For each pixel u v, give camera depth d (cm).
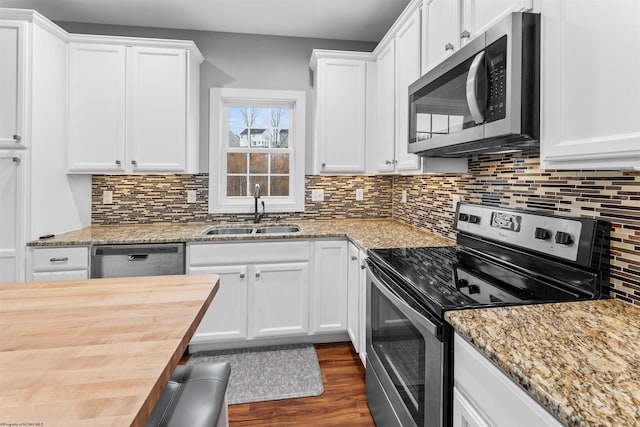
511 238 141
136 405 54
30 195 212
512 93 105
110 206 280
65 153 243
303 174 306
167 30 287
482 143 129
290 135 314
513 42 104
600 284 108
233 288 239
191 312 92
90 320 86
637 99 73
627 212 103
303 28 287
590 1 83
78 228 261
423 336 109
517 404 70
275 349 250
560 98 93
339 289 252
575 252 111
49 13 261
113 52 246
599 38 81
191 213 291
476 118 118
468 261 158
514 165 156
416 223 266
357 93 274
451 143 139
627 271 104
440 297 110
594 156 83
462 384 92
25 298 102
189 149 260
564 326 87
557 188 130
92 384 59
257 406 188
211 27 286
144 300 101
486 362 81
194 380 108
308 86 306
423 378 110
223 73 295
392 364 141
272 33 296
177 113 255
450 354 98
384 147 251
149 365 65
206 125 293
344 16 266
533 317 93
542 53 100
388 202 317
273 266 243
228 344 250
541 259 127
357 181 313
